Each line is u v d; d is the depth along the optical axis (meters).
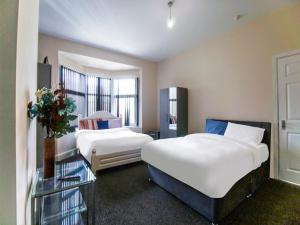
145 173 2.98
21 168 0.92
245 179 2.10
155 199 2.13
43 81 2.57
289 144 2.62
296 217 1.77
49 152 1.48
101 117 4.61
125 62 4.67
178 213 1.85
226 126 3.22
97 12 2.66
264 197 2.19
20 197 0.89
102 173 2.98
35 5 1.53
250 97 3.06
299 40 2.49
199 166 1.73
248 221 1.71
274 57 2.74
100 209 1.92
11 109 0.77
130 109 5.37
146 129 5.14
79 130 3.90
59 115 1.43
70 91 4.34
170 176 2.19
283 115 2.67
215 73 3.64
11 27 0.77
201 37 3.62
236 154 2.01
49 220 1.45
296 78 2.53
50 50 3.49
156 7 2.54
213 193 1.59
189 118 4.26
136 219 1.75
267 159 2.67
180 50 4.34
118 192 2.31
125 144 3.16
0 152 0.76
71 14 2.71
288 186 2.49
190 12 2.68
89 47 4.03
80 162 1.97
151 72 5.24
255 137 2.64
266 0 2.43
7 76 0.76
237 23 3.05
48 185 1.38
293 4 2.52
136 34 3.44
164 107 4.47
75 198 1.69
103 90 5.30
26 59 1.07
